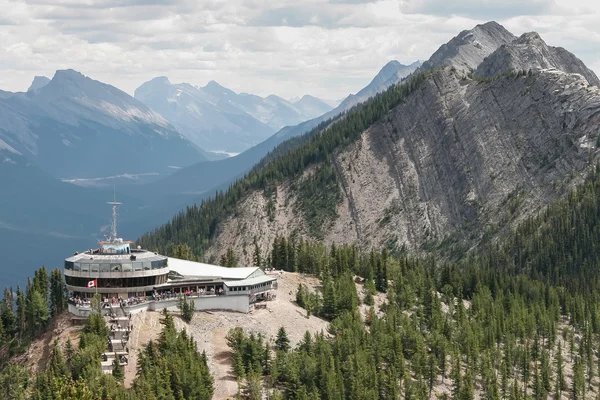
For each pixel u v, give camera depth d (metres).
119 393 181.62
